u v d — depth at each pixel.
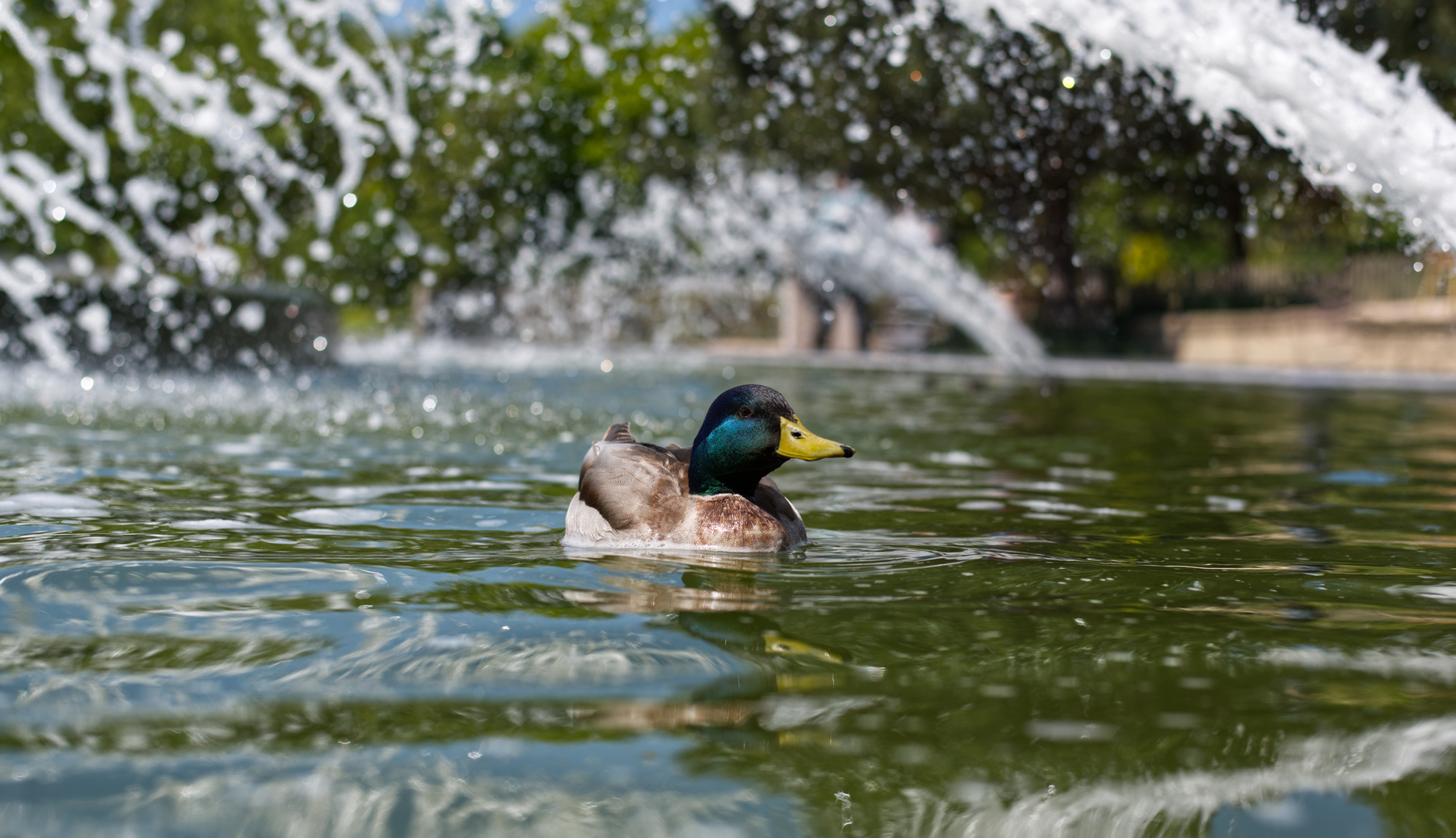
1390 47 13.88
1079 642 2.82
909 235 26.33
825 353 31.38
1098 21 6.39
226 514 4.57
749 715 2.28
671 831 1.82
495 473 5.91
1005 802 1.92
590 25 25.61
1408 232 6.29
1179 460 7.12
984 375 18.59
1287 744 2.17
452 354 21.17
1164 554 4.05
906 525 4.66
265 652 2.65
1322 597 3.37
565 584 3.36
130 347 12.02
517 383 13.07
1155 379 17.72
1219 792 1.97
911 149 17.23
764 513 4.03
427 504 4.91
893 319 35.25
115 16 18.25
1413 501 5.46
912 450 7.51
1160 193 20.45
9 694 2.35
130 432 7.29
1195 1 6.18
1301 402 12.88
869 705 2.35
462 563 3.66
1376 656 2.75
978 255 29.81
